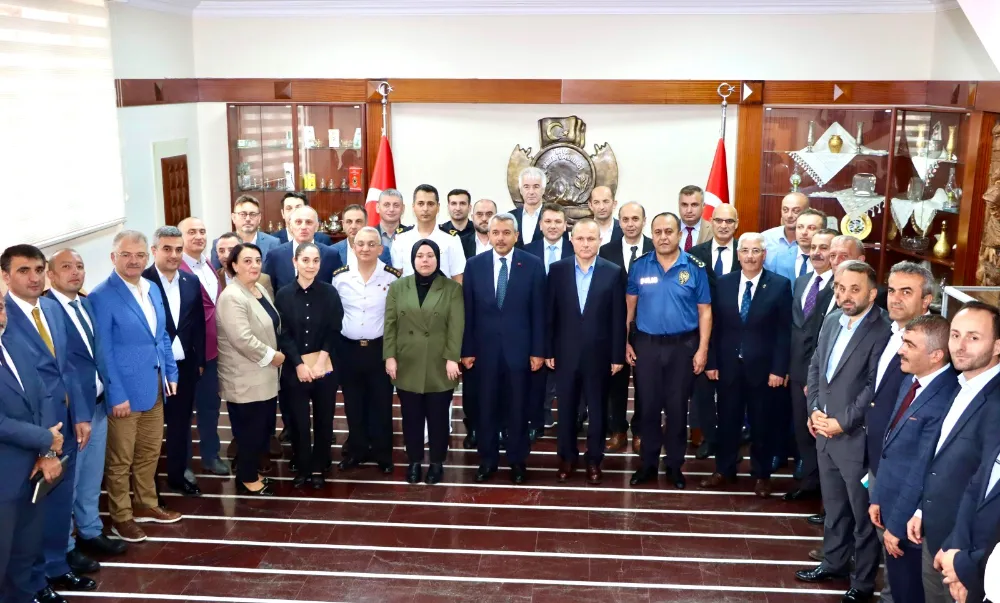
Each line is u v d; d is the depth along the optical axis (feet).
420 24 26.20
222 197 27.68
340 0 25.72
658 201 27.12
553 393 21.36
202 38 26.58
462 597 13.69
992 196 19.99
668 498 17.29
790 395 17.10
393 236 20.25
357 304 17.62
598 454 17.83
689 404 20.25
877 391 12.58
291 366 17.12
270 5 25.95
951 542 10.17
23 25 17.76
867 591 13.37
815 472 16.94
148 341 15.10
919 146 23.91
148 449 15.78
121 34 22.43
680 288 16.80
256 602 13.52
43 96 18.51
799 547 15.34
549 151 26.76
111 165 21.44
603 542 15.51
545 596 13.73
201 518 16.34
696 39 25.64
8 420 11.84
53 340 13.12
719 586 14.05
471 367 18.52
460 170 27.43
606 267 17.06
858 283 12.86
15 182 17.56
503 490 17.61
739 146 25.93
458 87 26.27
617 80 25.86
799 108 25.39
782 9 25.17
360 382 18.11
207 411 18.19
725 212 18.43
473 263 17.38
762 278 16.76
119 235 14.87
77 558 14.38
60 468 12.57
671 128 26.66
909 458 11.46
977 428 10.49
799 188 25.49
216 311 16.49
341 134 26.76
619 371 18.86
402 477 18.24
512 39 26.09
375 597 13.69
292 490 17.57
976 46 22.12
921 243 23.08
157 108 24.59
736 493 17.52
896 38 25.11
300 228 18.57
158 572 14.39
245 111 26.81
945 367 11.22
